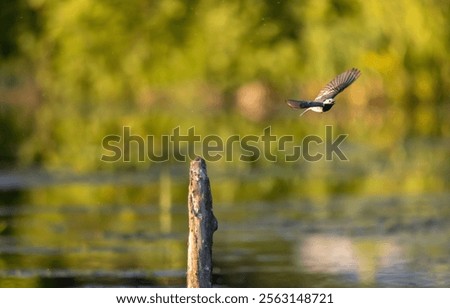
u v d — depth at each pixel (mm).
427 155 22047
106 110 32094
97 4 35375
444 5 34781
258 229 14688
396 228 14703
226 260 12859
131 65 34938
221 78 33812
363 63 32969
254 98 33062
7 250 13367
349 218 15398
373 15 33469
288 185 18438
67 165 20875
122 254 13172
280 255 13102
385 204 16484
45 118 29734
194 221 8922
